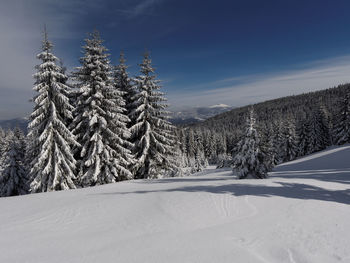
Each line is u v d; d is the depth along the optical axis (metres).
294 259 3.88
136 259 3.86
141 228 5.34
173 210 6.59
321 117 50.41
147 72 19.81
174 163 21.20
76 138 16.66
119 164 17.98
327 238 4.61
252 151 16.64
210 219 5.85
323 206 6.62
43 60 15.95
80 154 16.83
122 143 17.23
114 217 6.23
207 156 95.12
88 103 16.56
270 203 6.98
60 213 6.73
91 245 4.46
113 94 17.41
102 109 16.48
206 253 4.03
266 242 4.47
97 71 16.39
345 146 39.00
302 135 51.88
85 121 16.48
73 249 4.29
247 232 4.95
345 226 5.20
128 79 21.25
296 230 5.00
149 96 19.53
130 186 13.20
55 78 16.17
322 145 50.12
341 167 27.25
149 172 19.12
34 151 16.56
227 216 6.04
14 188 22.28
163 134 20.44
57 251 4.22
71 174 15.73
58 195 10.88
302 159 41.19
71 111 16.77
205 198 7.65
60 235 5.07
